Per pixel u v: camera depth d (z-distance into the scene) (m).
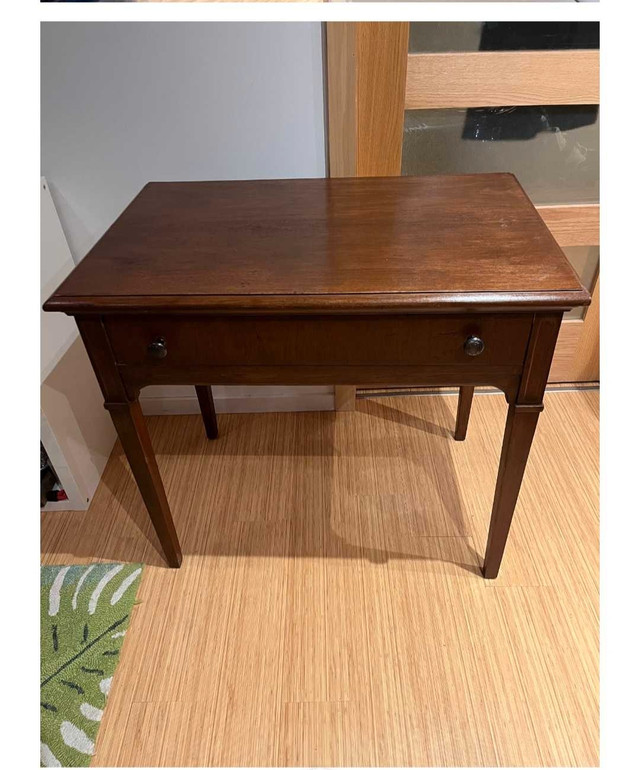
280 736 0.97
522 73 1.17
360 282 0.81
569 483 1.38
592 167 1.32
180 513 1.36
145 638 1.12
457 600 1.15
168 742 0.97
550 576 1.18
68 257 1.34
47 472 1.37
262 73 1.16
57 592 1.20
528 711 0.98
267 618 1.14
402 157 1.30
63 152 1.25
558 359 1.65
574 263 1.49
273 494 1.40
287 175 1.31
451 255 0.87
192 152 1.26
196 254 0.91
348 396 1.60
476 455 1.48
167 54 1.13
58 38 1.11
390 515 1.33
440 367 0.88
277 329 0.85
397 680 1.03
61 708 1.01
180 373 0.92
